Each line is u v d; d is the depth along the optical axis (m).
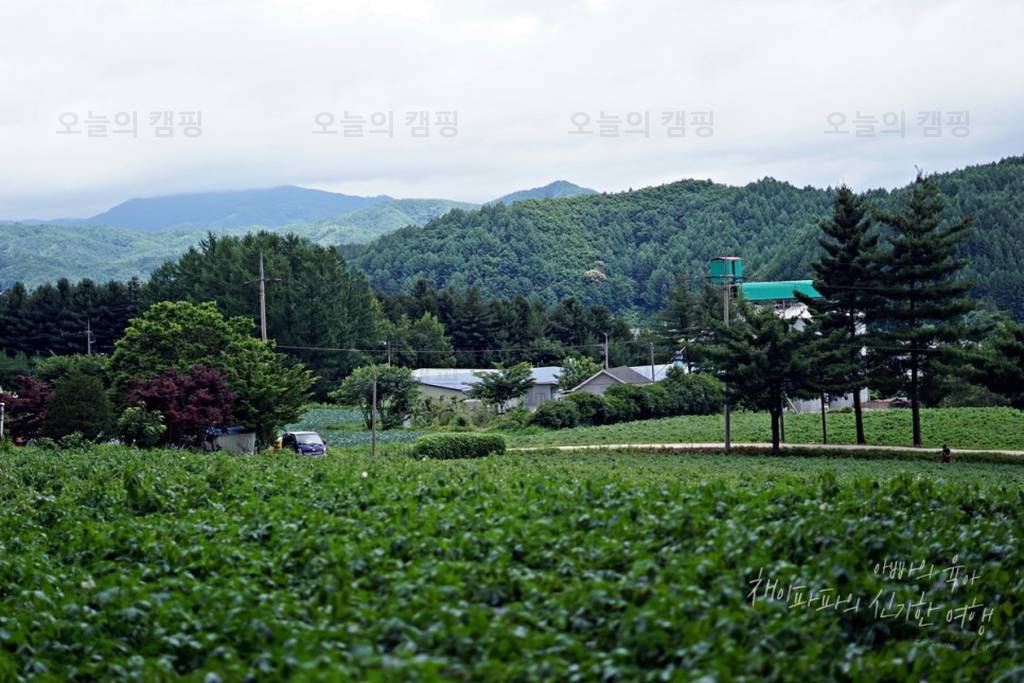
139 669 11.03
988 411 63.09
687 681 9.28
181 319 55.06
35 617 13.31
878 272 56.56
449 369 98.69
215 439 51.31
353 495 20.08
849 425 61.72
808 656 10.38
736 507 16.38
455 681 9.38
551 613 11.39
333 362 92.62
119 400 51.84
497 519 16.38
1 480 28.25
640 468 36.72
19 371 86.88
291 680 9.16
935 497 18.09
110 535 17.39
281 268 93.44
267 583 13.66
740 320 80.31
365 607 11.81
